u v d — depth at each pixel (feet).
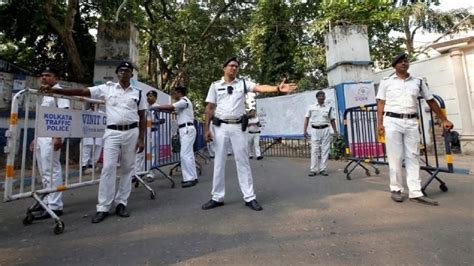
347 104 30.50
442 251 8.06
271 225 10.62
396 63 13.87
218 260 7.88
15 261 8.30
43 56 38.29
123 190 13.02
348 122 23.27
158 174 24.85
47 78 12.86
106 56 30.60
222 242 9.17
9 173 10.71
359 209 12.25
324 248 8.46
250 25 49.37
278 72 44.70
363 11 33.45
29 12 32.68
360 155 21.85
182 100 19.65
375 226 10.18
